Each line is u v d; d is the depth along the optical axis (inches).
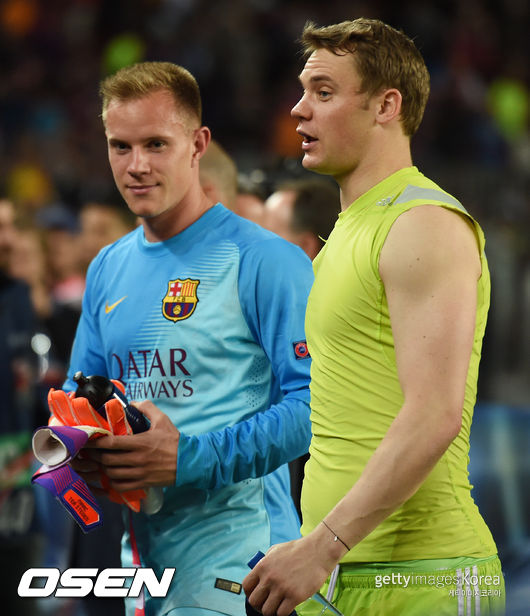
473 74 1777.8
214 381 353.7
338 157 292.0
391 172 291.9
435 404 258.4
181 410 354.0
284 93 1699.1
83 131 1679.4
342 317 281.6
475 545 281.6
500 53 1833.2
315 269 309.3
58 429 309.9
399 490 259.4
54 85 1747.0
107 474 327.6
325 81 290.2
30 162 1568.7
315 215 493.7
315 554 263.9
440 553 277.3
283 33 1752.0
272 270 352.2
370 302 275.9
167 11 1793.8
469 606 277.3
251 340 357.4
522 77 1822.1
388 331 275.6
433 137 1608.0
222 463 334.0
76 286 802.2
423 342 260.8
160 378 356.8
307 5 1824.6
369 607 280.7
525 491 722.8
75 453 308.8
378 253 273.3
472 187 1470.2
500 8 1881.2
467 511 283.0
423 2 1841.8
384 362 277.1
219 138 1642.5
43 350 559.8
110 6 1811.0
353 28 289.9
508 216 1397.6
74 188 1413.6
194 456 329.4
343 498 266.4
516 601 435.8
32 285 637.9
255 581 272.4
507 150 1625.2
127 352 364.5
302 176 591.5
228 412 352.8
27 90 1721.2
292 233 493.4
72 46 1798.7
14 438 531.2
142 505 346.3
